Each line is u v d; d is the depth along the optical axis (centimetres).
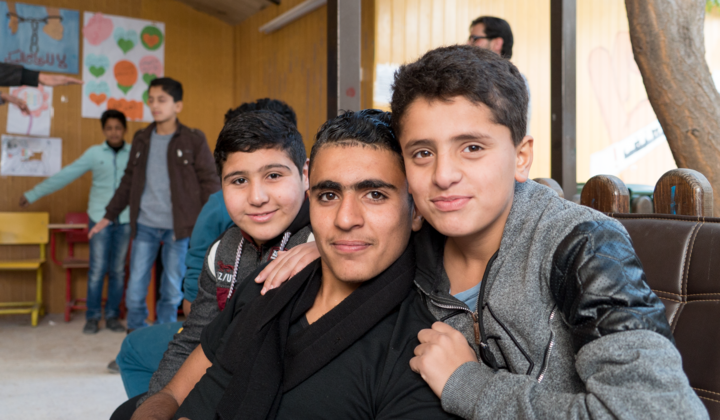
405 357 79
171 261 331
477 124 70
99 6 487
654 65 149
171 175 320
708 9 490
